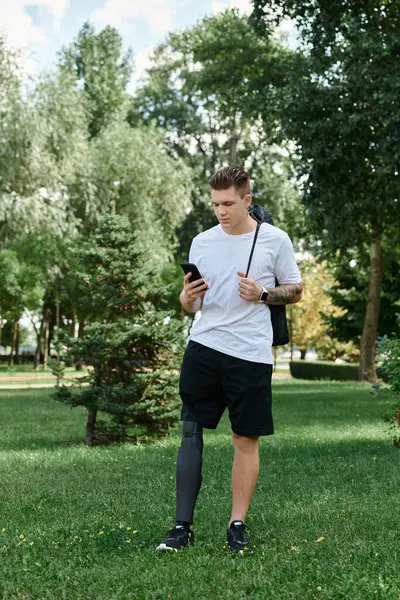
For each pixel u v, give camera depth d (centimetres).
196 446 412
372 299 2961
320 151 1938
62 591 323
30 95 2533
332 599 308
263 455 848
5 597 321
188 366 415
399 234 2719
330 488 603
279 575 341
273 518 475
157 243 3012
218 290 412
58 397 1035
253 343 406
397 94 1767
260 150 4031
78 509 521
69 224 2623
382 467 730
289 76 2155
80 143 2775
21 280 4325
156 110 4300
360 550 383
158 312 1045
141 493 591
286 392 2431
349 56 1912
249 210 437
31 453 905
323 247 2614
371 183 2020
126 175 2922
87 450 945
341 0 1872
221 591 321
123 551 393
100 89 4225
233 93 2641
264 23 2116
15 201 2417
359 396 2156
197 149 4375
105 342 1016
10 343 7056
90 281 1061
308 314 5075
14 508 523
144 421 1041
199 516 484
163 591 318
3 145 2388
